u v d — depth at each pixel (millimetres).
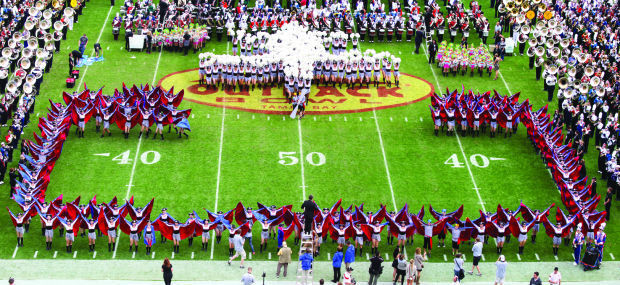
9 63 60781
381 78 68812
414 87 67125
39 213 45469
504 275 43594
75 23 77125
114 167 53500
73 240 45688
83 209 45906
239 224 46625
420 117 61844
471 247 47281
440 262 46031
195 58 71688
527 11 74500
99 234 47344
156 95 60031
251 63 64625
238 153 55812
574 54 67438
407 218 46812
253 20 74875
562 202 51344
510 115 58344
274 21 75062
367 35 77125
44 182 49094
